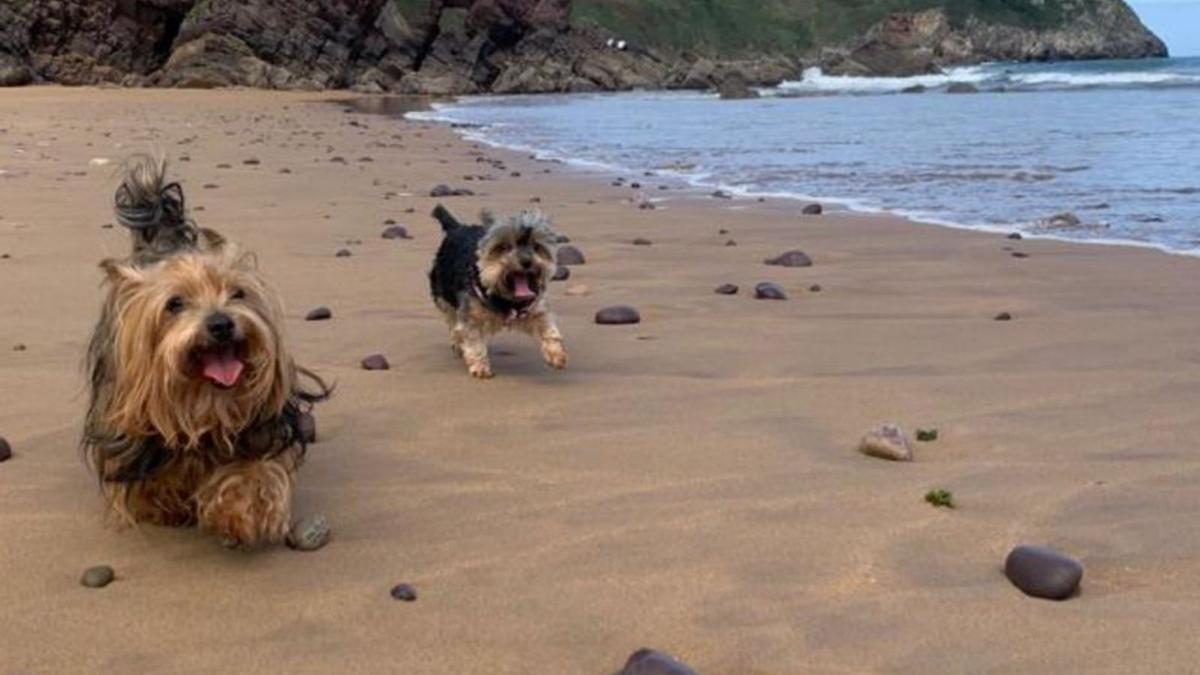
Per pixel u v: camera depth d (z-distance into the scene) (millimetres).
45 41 23484
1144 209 5180
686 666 1462
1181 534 1832
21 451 2174
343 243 4367
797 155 8562
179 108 16578
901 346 2875
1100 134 9547
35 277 3623
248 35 25922
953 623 1602
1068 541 1820
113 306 1788
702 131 11945
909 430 2295
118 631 1607
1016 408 2408
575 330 3076
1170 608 1622
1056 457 2148
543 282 2639
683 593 1689
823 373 2664
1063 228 4719
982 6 56375
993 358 2762
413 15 30578
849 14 53094
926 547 1809
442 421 2369
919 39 45000
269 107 18156
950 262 3994
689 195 6070
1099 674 1486
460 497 2008
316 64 27266
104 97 18969
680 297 3457
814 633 1587
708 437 2268
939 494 1952
